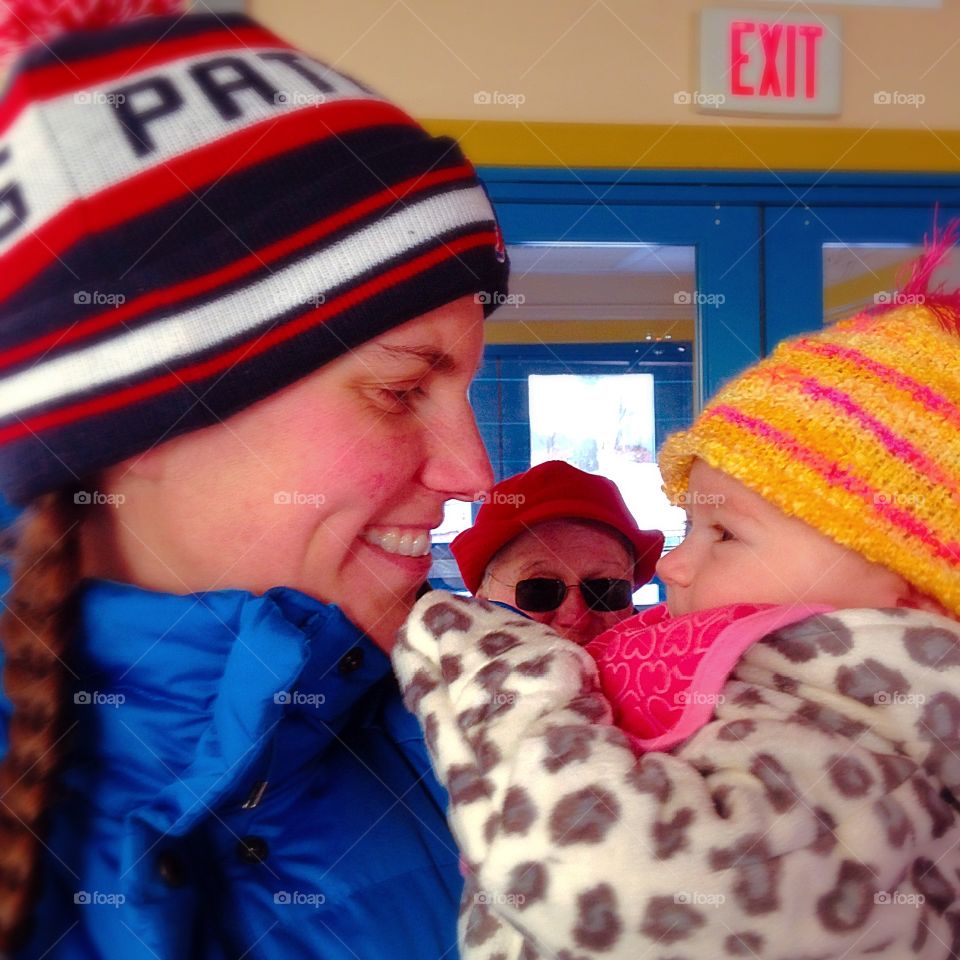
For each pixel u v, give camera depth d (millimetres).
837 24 1909
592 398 1909
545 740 555
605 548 1151
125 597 528
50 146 509
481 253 608
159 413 515
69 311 510
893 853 528
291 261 528
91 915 498
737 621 640
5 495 553
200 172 523
